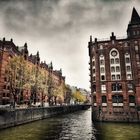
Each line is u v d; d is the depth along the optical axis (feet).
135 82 174.81
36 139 95.71
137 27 189.26
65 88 404.98
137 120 165.89
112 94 179.73
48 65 358.23
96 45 195.72
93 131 121.29
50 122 168.76
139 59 179.32
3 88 189.67
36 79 200.85
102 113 176.86
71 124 155.74
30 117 163.22
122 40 190.49
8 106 164.96
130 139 96.84
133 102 172.86
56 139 96.99
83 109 474.49
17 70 168.96
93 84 192.13
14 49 215.51
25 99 230.48
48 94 260.42
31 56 268.41
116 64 186.70
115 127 138.31
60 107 268.41
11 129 121.90
